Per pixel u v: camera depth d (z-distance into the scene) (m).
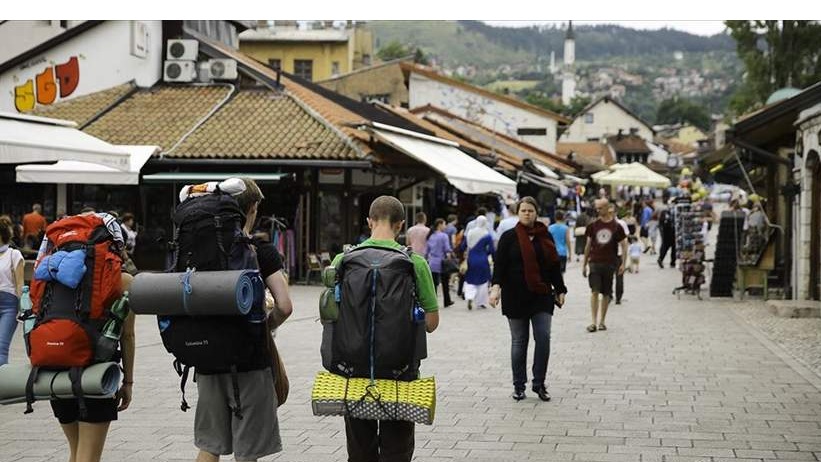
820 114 17.08
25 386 5.70
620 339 14.55
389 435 5.91
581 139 119.75
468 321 17.36
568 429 8.50
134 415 9.14
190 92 28.97
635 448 7.79
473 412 9.25
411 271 5.73
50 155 14.09
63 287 5.79
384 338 5.59
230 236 5.50
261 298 5.46
